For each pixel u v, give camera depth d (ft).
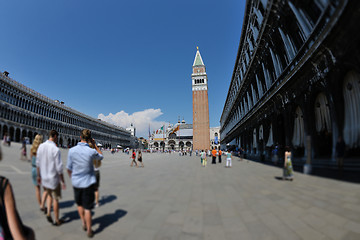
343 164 32.32
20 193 22.67
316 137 43.39
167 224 14.39
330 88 36.06
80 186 12.64
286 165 31.35
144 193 24.49
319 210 16.05
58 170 14.24
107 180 35.32
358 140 30.86
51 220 14.84
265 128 79.25
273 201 19.47
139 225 14.24
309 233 12.25
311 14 43.29
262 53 75.56
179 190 26.20
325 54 36.09
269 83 72.38
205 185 29.66
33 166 17.92
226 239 11.83
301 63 43.14
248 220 14.76
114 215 16.40
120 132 431.02
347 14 28.07
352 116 32.19
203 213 16.65
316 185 25.23
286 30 54.44
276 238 11.78
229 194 23.27
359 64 29.01
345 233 11.96
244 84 112.88
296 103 50.80
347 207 16.26
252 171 46.52
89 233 12.28
